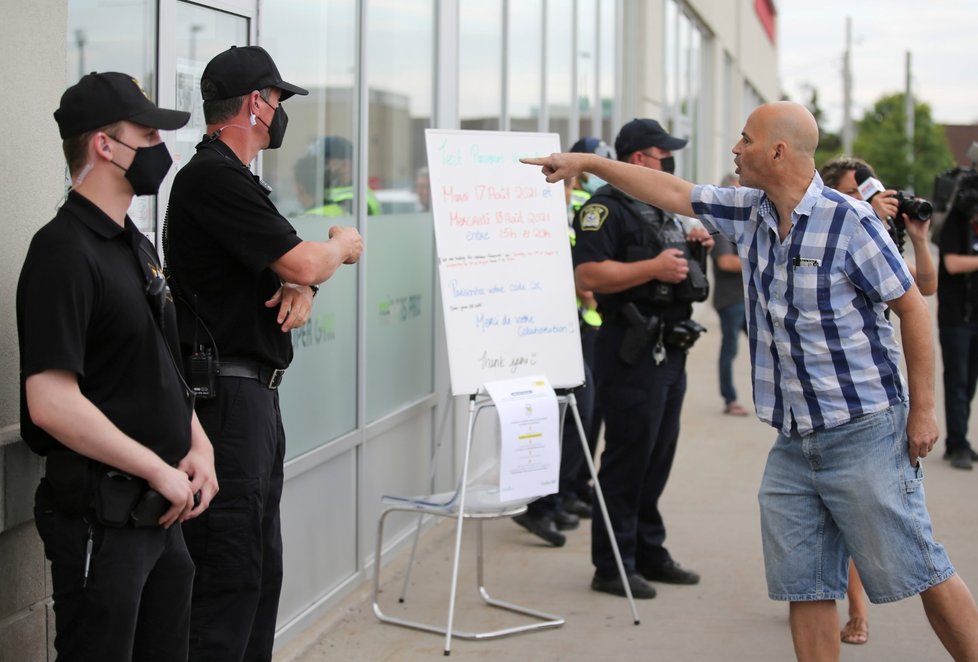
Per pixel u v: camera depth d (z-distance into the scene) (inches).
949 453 297.7
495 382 175.9
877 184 182.4
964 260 284.2
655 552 203.5
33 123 112.2
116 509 95.4
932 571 130.3
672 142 194.1
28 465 111.0
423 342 230.8
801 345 130.6
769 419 136.3
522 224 185.6
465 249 179.3
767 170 130.3
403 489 220.1
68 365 91.6
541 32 326.6
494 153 185.6
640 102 466.3
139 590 97.7
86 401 93.4
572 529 239.8
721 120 804.0
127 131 96.8
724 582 205.2
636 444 191.6
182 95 142.8
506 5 286.8
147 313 99.7
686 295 187.8
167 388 100.9
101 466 96.1
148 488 97.3
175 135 141.3
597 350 195.2
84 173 97.1
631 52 464.8
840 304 129.0
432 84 238.1
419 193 229.3
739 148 132.5
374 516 205.2
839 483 130.9
